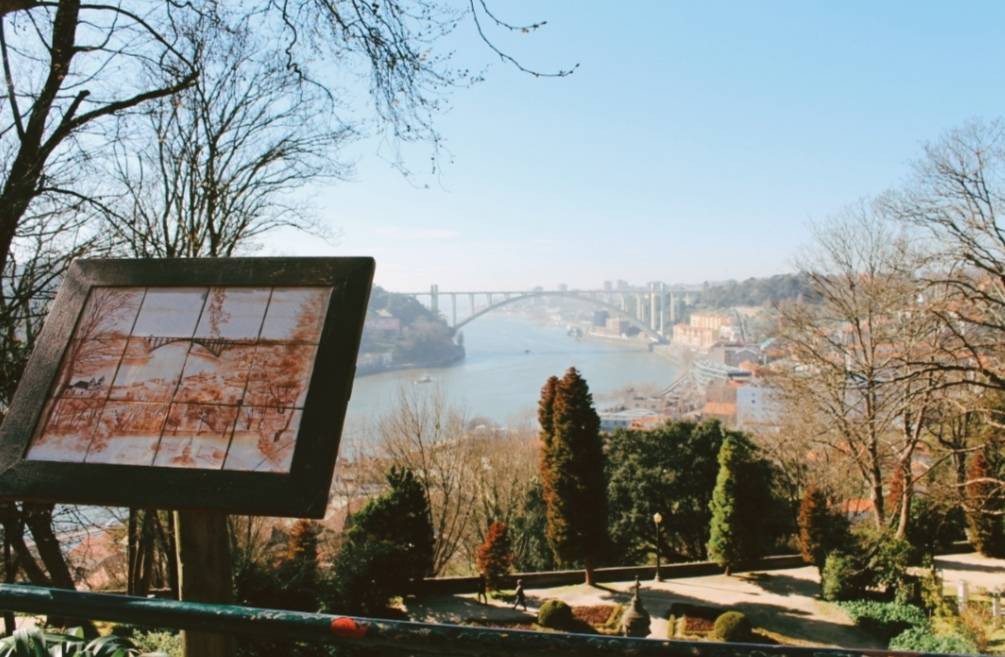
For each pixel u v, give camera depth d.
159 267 2.01
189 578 1.92
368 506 19.14
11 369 7.88
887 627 15.98
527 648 1.07
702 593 19.86
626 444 25.38
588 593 20.12
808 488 22.09
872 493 19.11
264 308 1.88
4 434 1.76
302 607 11.58
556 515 20.64
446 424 25.56
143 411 1.76
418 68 5.66
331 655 8.25
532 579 20.94
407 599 19.38
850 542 18.75
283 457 1.62
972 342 14.38
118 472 1.66
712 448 24.45
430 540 19.78
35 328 8.45
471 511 26.52
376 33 5.48
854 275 17.86
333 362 1.74
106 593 1.28
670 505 24.17
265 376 1.75
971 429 19.98
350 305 1.82
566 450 20.48
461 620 17.61
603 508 20.81
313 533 18.06
